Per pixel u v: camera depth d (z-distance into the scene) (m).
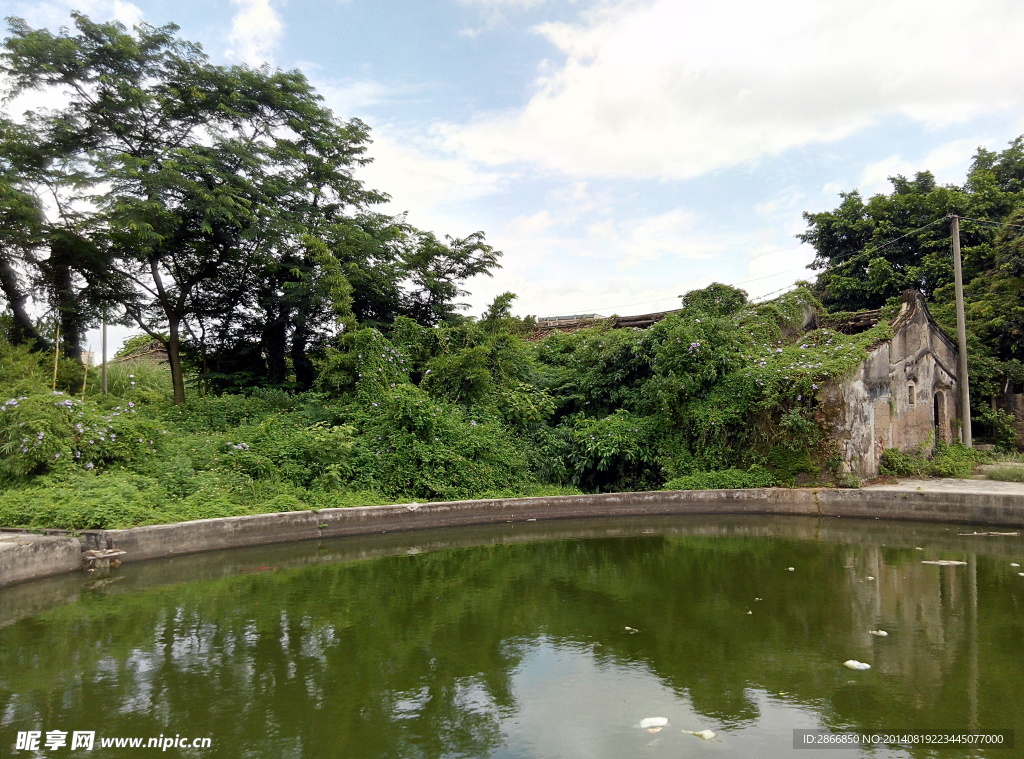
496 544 10.17
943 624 6.27
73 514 8.53
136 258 14.77
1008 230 18.92
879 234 22.97
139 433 10.91
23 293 14.15
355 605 6.84
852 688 4.83
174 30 14.91
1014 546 10.02
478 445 12.94
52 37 13.52
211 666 5.18
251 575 8.10
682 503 12.77
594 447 14.17
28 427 9.51
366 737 4.07
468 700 4.62
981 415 18.19
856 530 11.37
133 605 6.78
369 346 13.97
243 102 15.80
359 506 10.73
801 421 13.20
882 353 14.71
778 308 17.17
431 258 18.75
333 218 17.91
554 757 3.83
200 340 17.58
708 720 4.32
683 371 14.58
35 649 5.51
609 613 6.61
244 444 11.36
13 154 13.22
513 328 20.23
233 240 15.52
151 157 13.53
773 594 7.30
